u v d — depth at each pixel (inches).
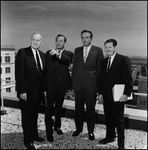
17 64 75.2
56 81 89.6
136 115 104.1
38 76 80.2
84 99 94.1
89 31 84.7
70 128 106.0
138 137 93.9
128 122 107.9
